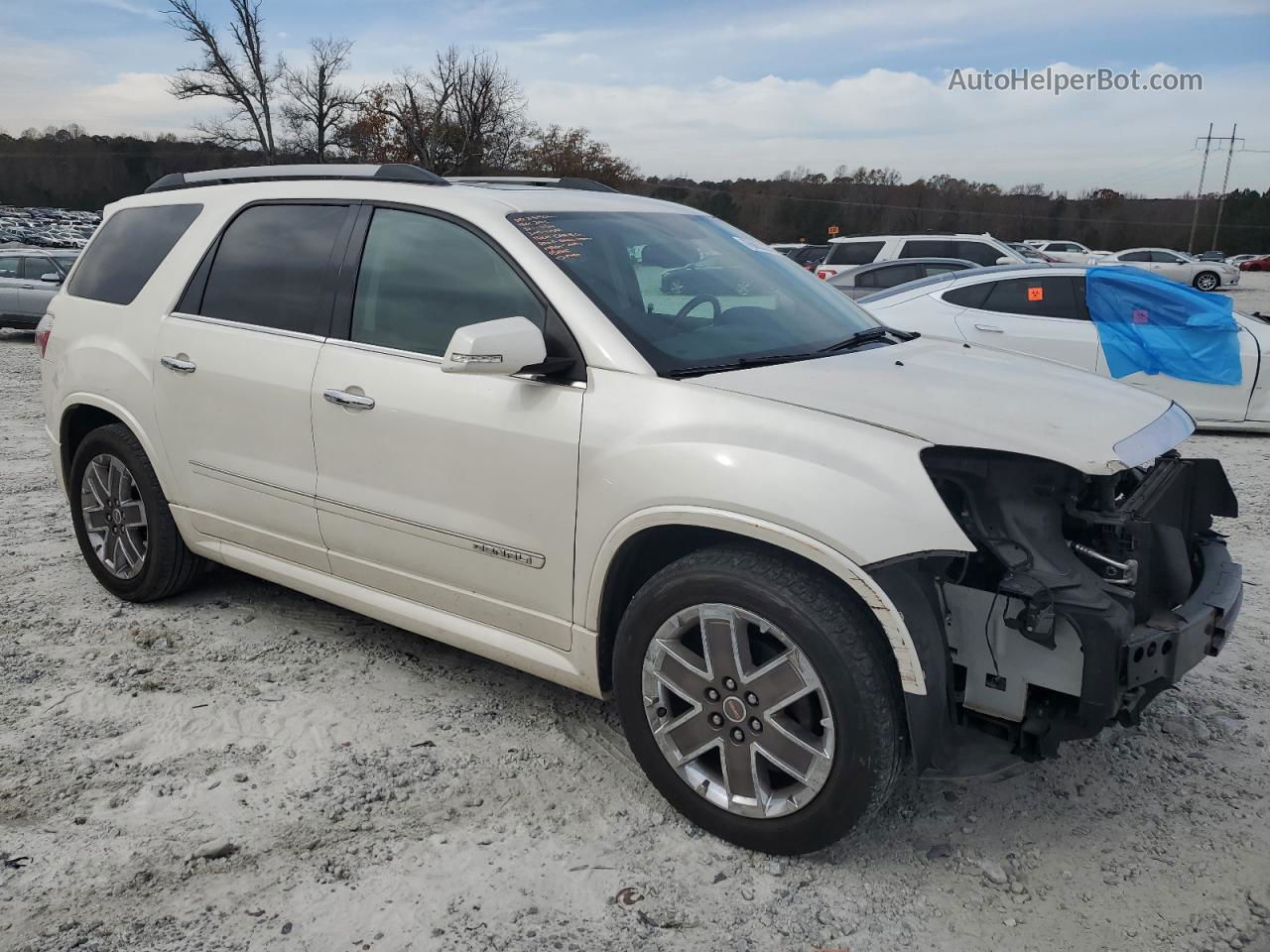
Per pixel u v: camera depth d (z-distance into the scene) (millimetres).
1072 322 8984
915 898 2723
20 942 2504
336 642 4297
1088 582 2646
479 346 2844
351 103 41375
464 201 3496
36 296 16406
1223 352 8742
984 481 2752
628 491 2896
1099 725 2559
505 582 3297
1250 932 2596
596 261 3361
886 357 3451
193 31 39844
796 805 2744
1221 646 2945
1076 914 2666
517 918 2627
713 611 2791
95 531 4711
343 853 2873
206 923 2588
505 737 3533
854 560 2535
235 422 3955
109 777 3225
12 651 4141
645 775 3266
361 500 3594
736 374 3035
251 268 4027
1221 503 3346
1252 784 3277
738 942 2557
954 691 2801
